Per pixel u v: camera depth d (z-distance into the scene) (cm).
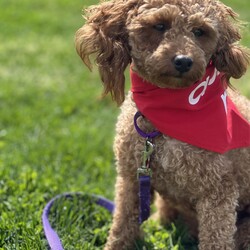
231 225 79
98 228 92
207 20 74
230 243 79
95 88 168
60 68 189
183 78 72
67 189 102
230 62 79
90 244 87
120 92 78
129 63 78
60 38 229
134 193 86
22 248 81
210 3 76
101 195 103
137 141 79
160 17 73
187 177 77
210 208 78
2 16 258
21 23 249
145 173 79
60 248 79
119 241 87
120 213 87
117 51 76
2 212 92
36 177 104
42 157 117
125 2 76
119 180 87
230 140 77
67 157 117
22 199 96
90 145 125
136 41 75
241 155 82
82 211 94
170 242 88
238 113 80
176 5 74
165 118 77
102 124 140
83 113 147
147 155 78
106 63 77
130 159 81
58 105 152
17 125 137
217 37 76
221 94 78
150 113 77
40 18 259
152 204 97
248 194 87
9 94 158
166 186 82
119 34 77
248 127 80
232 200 79
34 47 212
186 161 77
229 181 79
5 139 128
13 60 195
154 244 88
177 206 89
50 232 83
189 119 76
